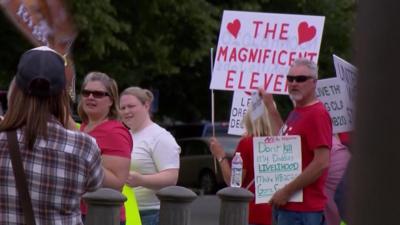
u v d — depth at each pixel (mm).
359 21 4988
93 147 10273
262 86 21484
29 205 9844
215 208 50250
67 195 10039
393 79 4863
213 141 20469
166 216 16484
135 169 17828
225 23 21750
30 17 16516
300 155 17500
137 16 52406
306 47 21297
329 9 62312
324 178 17188
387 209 4844
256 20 21594
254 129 18750
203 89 66750
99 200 14703
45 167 9914
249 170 18969
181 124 67875
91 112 15273
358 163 4949
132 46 52562
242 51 21641
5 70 50375
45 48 10438
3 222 9898
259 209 18547
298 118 17406
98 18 47531
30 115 9922
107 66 51719
